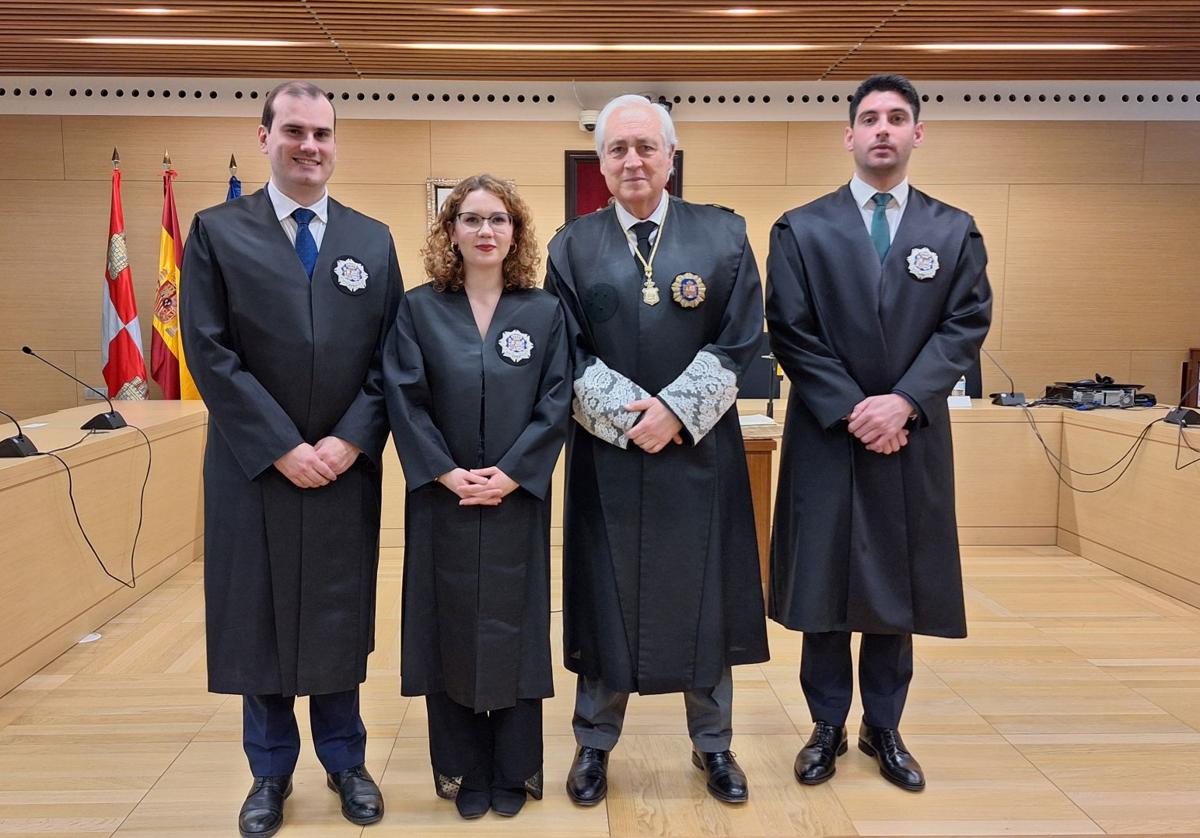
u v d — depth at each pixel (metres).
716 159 5.86
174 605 3.78
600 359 2.10
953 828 2.05
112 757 2.44
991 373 6.09
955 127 5.90
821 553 2.14
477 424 2.00
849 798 2.19
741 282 2.11
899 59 5.27
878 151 2.07
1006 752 2.45
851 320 2.11
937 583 2.15
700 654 2.09
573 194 5.80
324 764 2.15
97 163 5.64
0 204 5.65
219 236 1.92
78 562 3.34
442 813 2.14
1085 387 4.77
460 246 2.03
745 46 5.00
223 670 1.96
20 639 2.96
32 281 5.71
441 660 2.03
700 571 2.07
